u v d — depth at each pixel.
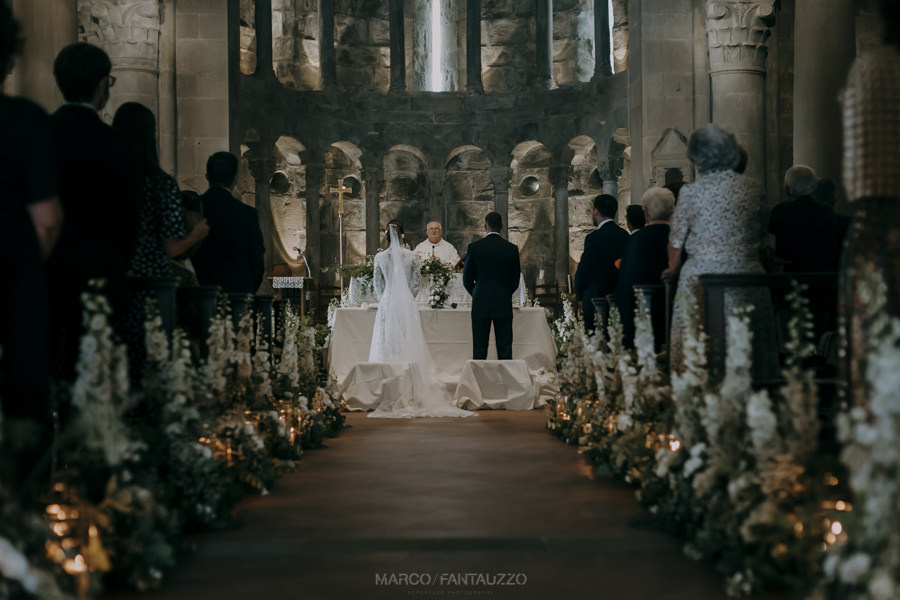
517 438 8.52
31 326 3.21
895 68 2.91
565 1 23.67
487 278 11.76
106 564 3.35
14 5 10.59
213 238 7.23
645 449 5.46
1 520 2.48
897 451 2.45
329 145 22.38
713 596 3.51
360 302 13.14
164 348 4.50
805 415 3.51
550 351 12.52
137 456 3.69
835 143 10.93
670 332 5.76
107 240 4.48
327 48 22.53
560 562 4.03
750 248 5.48
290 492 5.76
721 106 14.59
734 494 3.64
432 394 10.84
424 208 24.44
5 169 3.21
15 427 2.63
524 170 24.25
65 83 4.55
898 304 2.90
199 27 15.74
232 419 5.40
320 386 9.12
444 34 24.73
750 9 14.37
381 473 6.51
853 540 2.60
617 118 21.17
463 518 4.95
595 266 9.70
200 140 15.74
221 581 3.73
